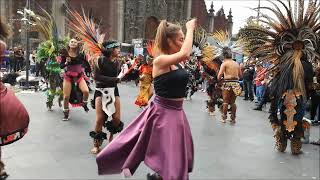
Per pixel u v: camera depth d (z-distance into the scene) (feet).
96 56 22.06
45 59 36.04
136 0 166.09
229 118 36.58
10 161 19.65
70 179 17.39
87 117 32.55
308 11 22.65
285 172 19.69
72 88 30.89
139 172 18.52
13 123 15.24
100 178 17.65
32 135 25.22
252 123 34.14
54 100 41.60
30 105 38.06
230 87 32.86
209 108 38.01
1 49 15.06
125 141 13.23
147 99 38.17
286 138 23.48
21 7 134.82
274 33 23.50
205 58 37.78
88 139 24.82
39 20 36.32
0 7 131.95
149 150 12.66
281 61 23.15
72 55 30.48
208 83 38.01
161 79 12.84
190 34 12.72
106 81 21.26
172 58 12.47
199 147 24.07
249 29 24.08
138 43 100.73
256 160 21.68
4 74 56.95
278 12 23.08
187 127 13.33
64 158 20.52
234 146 24.77
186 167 12.52
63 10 138.31
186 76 13.08
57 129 27.40
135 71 22.03
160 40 13.30
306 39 22.48
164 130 12.65
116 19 158.81
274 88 23.50
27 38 53.01
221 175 18.74
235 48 33.81
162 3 171.73
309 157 22.80
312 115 35.04
